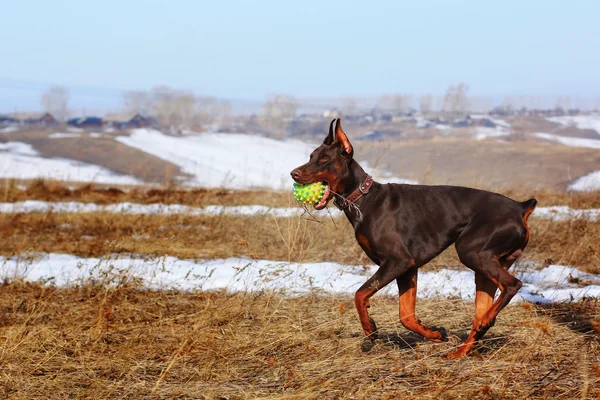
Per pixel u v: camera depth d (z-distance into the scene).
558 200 15.90
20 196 18.20
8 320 6.70
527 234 5.47
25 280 8.34
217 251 10.20
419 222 5.62
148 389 4.86
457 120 131.62
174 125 131.62
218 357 5.49
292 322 6.44
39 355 5.54
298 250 9.84
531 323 5.79
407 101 166.38
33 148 83.81
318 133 119.38
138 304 7.31
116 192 19.53
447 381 4.61
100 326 6.12
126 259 9.67
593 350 5.27
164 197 17.30
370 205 5.75
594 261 9.13
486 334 5.97
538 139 106.06
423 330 5.61
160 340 6.00
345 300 7.31
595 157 48.03
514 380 4.64
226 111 177.00
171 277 8.48
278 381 4.98
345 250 9.80
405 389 4.56
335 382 4.75
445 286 7.89
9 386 4.92
